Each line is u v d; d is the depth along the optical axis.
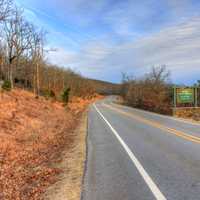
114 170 7.61
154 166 7.90
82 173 7.41
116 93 161.62
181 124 19.81
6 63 40.81
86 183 6.53
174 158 8.84
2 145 11.11
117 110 39.31
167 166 7.88
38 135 14.85
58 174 7.56
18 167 8.73
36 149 11.62
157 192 5.78
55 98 44.12
